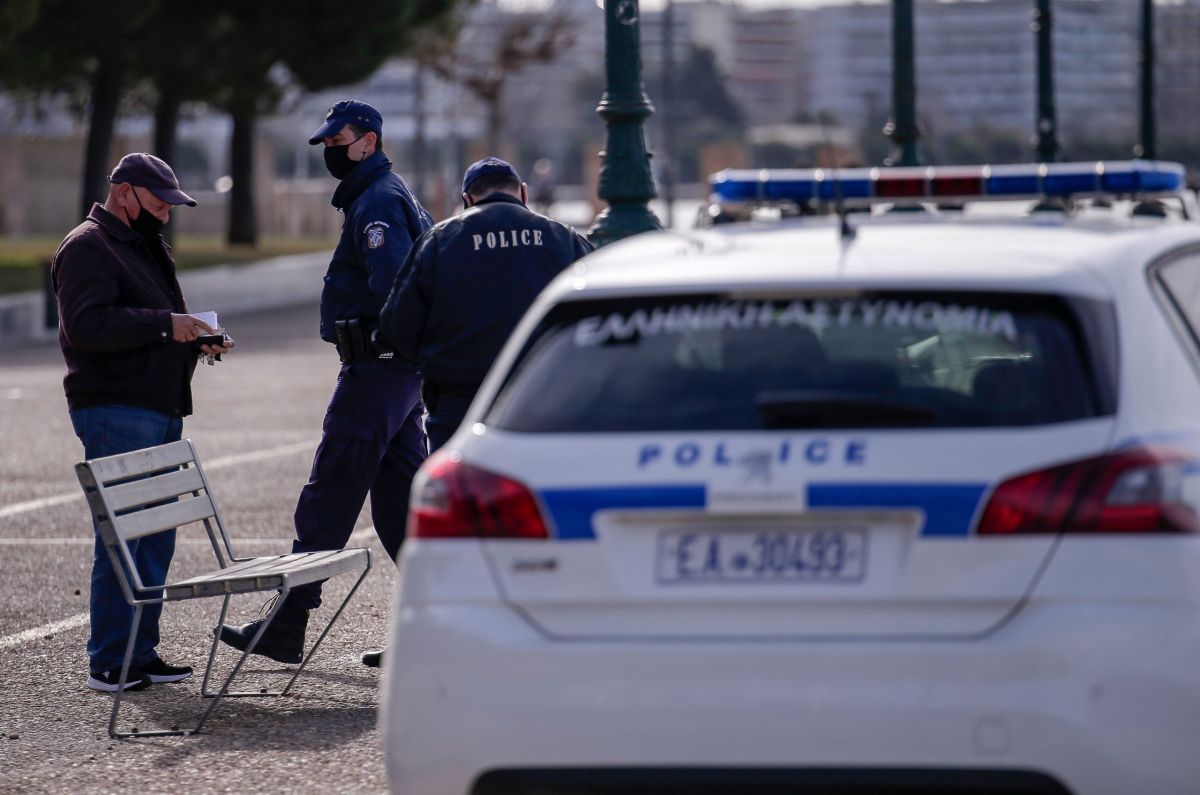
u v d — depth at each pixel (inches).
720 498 604.1
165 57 4832.7
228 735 963.3
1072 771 582.9
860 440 605.3
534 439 634.8
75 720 1002.7
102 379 1050.7
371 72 5216.5
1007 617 590.9
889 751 590.9
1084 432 599.5
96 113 5152.6
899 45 2805.1
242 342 4040.4
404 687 633.0
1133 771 582.2
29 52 4616.1
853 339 632.4
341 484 1119.6
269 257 6166.3
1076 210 832.3
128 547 1070.4
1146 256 677.3
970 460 597.3
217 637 1030.4
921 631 594.9
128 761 919.0
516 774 617.9
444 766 624.7
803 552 605.0
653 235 747.4
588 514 617.9
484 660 620.7
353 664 1124.5
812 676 596.1
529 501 625.3
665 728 605.3
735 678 601.3
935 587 593.3
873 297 639.1
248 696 1048.2
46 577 1448.1
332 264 1135.0
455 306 1023.6
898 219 743.7
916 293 636.7
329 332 1132.5
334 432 1115.9
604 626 617.3
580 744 611.8
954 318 629.3
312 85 5211.6
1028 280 629.0
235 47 4909.0
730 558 609.6
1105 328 621.3
